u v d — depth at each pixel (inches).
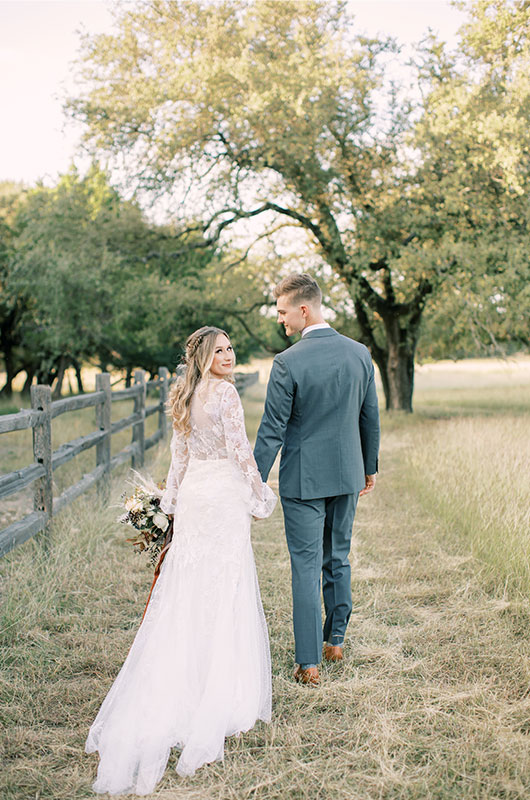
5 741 99.3
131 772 89.9
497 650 126.5
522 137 363.6
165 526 108.7
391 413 550.0
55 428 454.3
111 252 559.2
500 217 438.3
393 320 564.4
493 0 408.2
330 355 116.6
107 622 141.2
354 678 117.9
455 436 339.0
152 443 350.9
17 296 742.5
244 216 546.0
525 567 158.6
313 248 608.1
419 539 198.7
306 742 100.2
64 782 90.4
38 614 142.9
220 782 90.7
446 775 91.1
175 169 507.2
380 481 283.1
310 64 434.3
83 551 184.4
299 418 117.4
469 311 450.9
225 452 104.2
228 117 474.6
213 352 103.5
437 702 109.6
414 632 136.3
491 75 425.4
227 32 494.6
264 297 638.5
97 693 113.2
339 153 486.0
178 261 619.5
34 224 581.0
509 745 96.0
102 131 514.0
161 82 477.4
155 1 490.0
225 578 101.2
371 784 89.9
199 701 98.0
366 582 164.9
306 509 117.6
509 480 221.5
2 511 247.4
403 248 451.2
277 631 138.9
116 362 1015.0
